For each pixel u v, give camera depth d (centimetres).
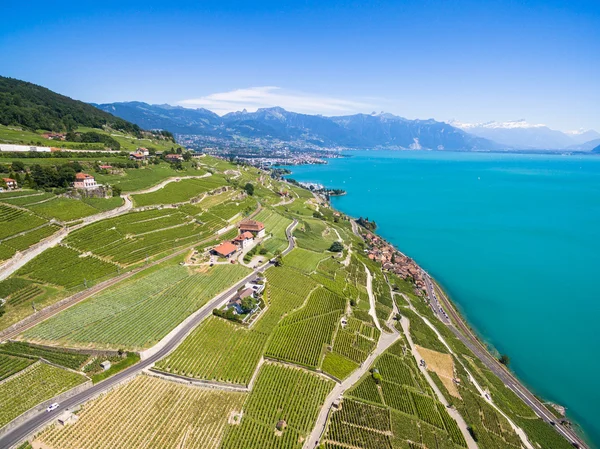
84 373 7938
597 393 11856
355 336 11881
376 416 8800
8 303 9350
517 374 12700
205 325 10338
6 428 6462
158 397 7831
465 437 8925
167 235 15038
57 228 12594
